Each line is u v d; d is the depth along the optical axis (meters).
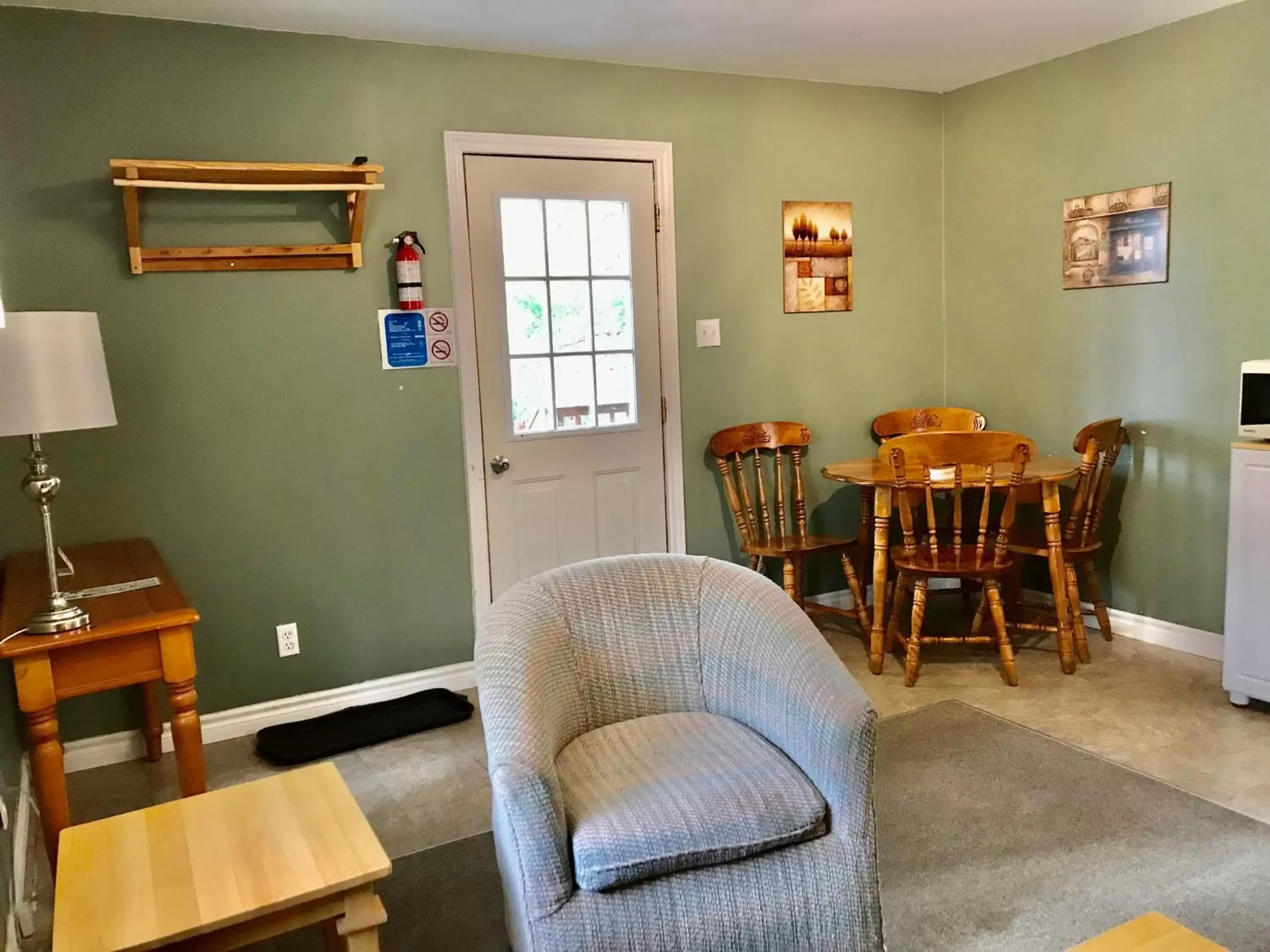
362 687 3.25
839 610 3.76
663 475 3.73
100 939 1.32
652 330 3.65
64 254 2.73
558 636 1.96
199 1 2.66
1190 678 3.21
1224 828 2.27
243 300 2.96
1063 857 2.17
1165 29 3.29
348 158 3.06
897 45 3.39
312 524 3.13
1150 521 3.55
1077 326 3.73
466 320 3.29
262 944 2.01
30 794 2.56
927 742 2.79
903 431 4.13
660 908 1.57
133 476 2.87
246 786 1.76
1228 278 3.21
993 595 3.20
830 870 1.64
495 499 3.42
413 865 2.28
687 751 1.82
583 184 3.45
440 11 2.82
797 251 3.90
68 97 2.69
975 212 4.09
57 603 2.00
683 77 3.60
